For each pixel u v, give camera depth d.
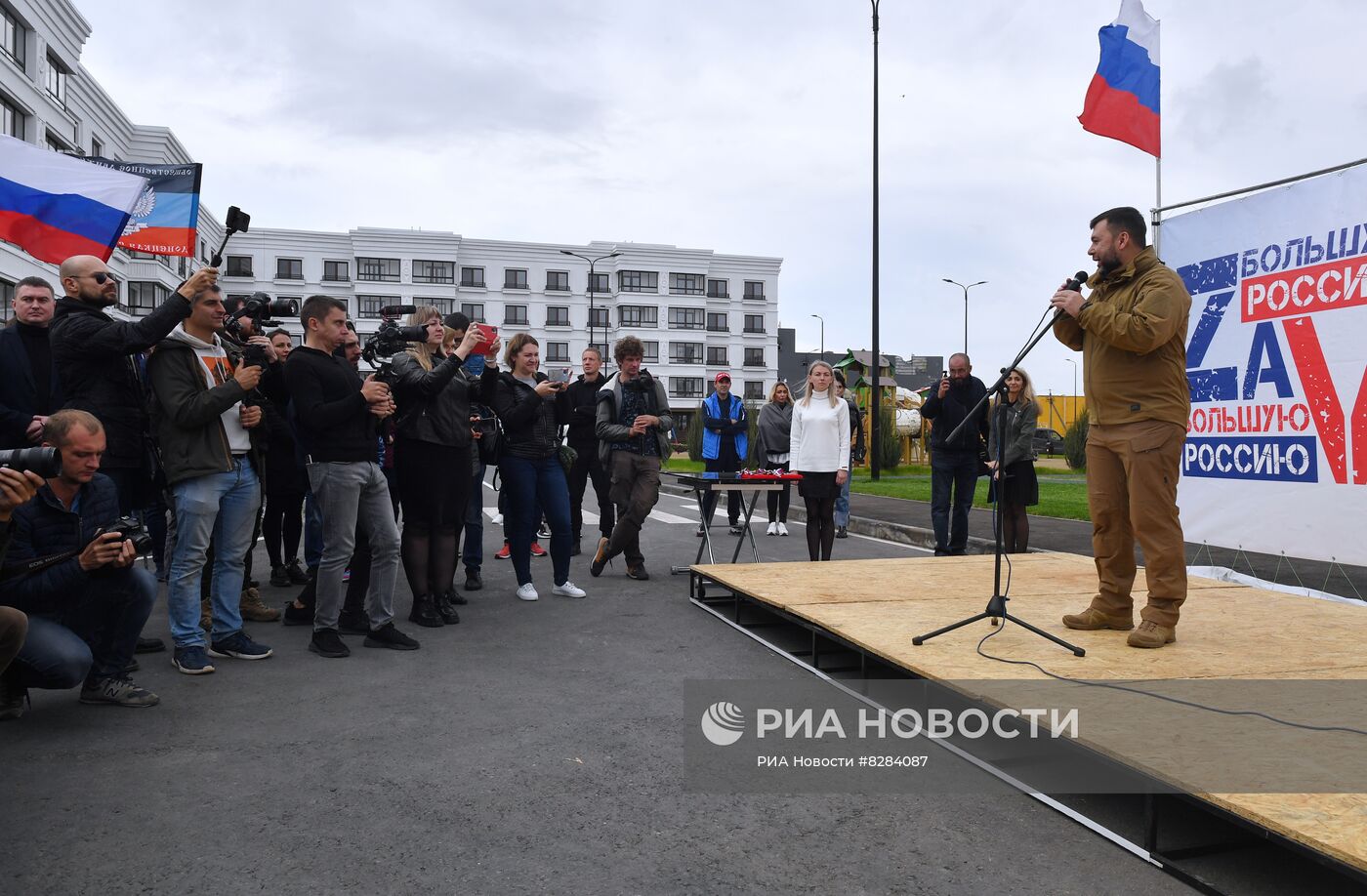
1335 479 5.66
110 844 2.50
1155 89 6.86
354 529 4.72
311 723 3.60
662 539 10.23
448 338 6.62
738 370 68.75
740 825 2.66
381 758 3.20
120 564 3.53
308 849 2.48
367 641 4.91
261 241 60.16
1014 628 4.42
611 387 7.02
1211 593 5.57
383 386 4.58
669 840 2.55
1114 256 4.10
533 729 3.54
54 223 5.97
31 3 23.75
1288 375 5.97
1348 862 1.96
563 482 6.45
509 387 6.16
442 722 3.62
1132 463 4.10
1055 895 2.25
